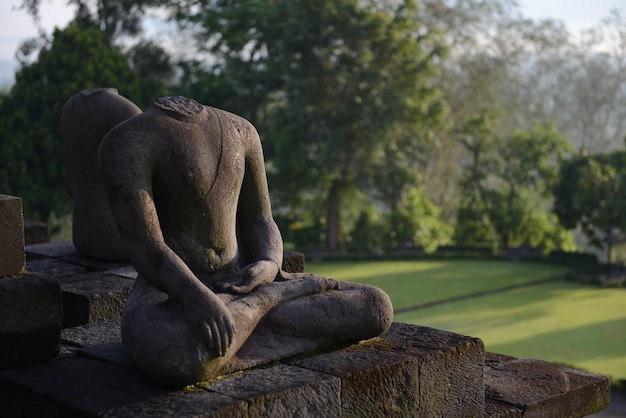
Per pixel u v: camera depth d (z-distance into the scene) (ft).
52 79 84.07
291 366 15.29
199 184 15.26
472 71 127.65
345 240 112.06
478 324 66.13
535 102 174.60
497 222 109.70
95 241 25.57
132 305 15.21
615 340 59.72
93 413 13.28
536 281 87.71
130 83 86.79
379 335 17.12
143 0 99.71
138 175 14.90
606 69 168.76
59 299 16.55
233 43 101.86
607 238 93.71
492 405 17.80
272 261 16.14
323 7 98.63
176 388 14.26
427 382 16.03
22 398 14.78
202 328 13.99
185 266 14.66
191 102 15.89
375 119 99.96
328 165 99.96
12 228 16.55
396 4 109.60
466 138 126.41
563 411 18.75
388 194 111.65
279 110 99.09
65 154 26.00
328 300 15.99
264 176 16.78
